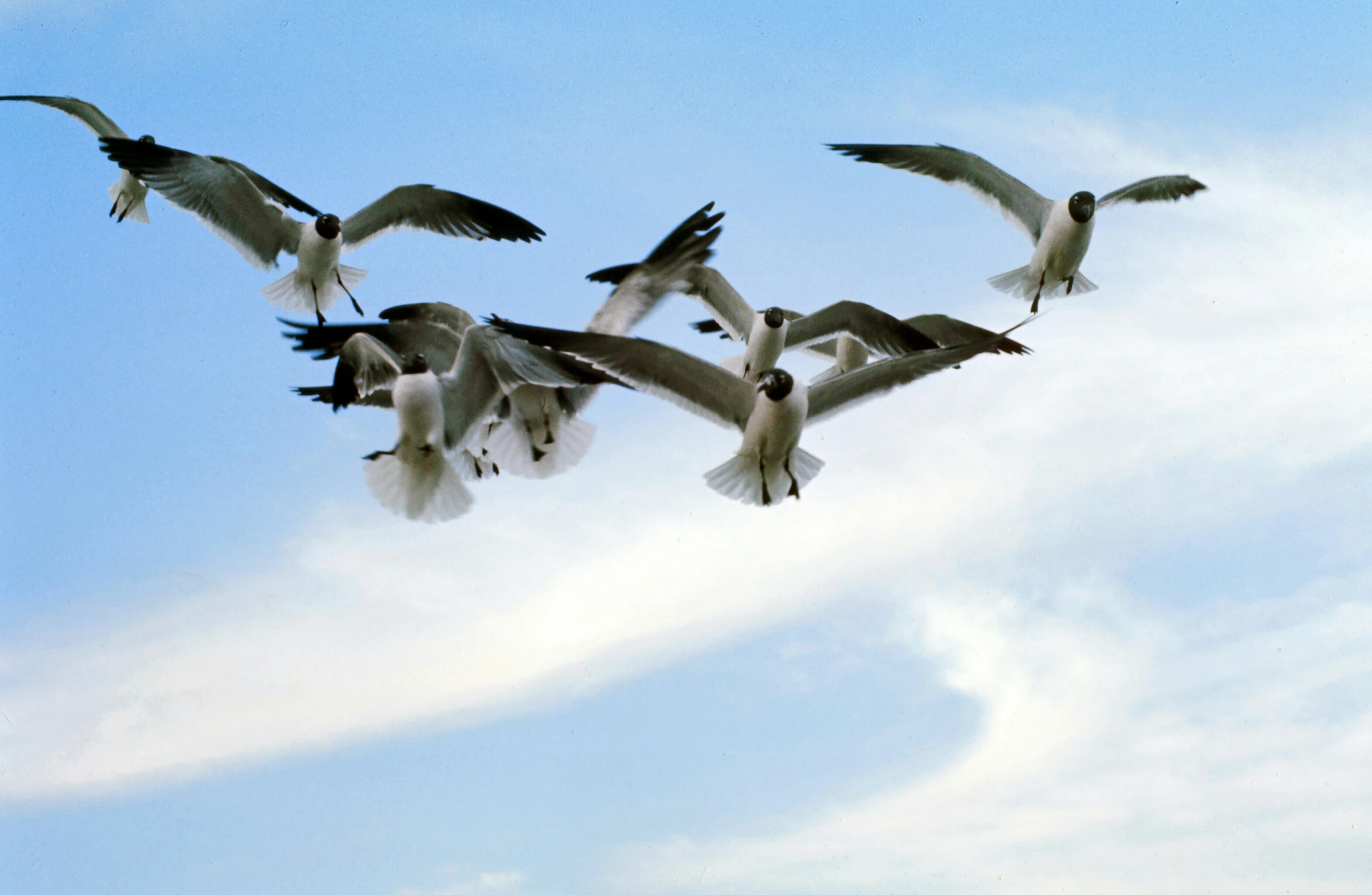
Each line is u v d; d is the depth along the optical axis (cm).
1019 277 1274
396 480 962
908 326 1287
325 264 1212
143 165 1148
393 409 1068
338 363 1031
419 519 955
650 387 992
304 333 1070
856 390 1015
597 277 1076
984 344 1025
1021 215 1269
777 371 977
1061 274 1252
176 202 1155
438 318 1109
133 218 1279
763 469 1016
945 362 1018
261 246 1209
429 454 955
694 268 1105
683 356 973
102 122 1182
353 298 1249
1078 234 1223
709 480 1022
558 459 1145
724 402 1001
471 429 983
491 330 975
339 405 1041
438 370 1082
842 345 1334
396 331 1084
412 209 1298
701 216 1081
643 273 1062
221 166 1177
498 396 993
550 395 1145
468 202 1302
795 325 1279
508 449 1145
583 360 970
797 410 977
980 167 1272
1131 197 1251
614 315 1041
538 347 998
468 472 1137
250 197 1191
